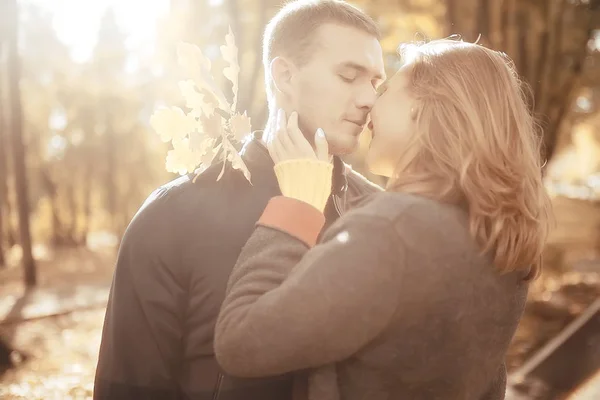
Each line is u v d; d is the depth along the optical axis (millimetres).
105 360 1894
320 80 1947
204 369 1848
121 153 35750
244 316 1530
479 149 1608
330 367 1608
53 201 36531
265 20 9742
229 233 1853
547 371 5254
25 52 30219
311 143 2000
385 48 10906
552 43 9711
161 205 1887
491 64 1699
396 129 1768
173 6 10633
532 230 1635
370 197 1695
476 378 1645
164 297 1849
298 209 1698
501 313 1655
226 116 2109
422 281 1531
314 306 1460
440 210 1592
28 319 10547
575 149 23438
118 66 31656
